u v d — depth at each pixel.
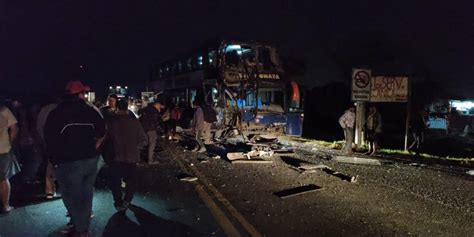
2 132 6.39
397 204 7.21
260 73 17.69
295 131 18.62
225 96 17.23
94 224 6.09
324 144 16.14
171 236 5.61
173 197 7.67
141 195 7.81
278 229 5.89
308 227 5.98
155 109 11.41
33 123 8.64
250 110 17.53
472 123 21.80
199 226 6.02
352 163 11.47
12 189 8.05
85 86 5.45
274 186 8.56
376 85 13.70
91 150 5.27
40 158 8.84
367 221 6.27
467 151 16.33
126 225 6.05
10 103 8.60
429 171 10.24
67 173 5.14
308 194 7.91
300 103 18.81
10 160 6.62
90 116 5.30
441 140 19.22
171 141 17.62
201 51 19.06
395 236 5.64
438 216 6.53
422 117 13.84
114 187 6.71
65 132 5.12
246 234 5.69
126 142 6.69
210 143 15.84
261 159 11.91
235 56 17.61
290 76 18.45
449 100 25.02
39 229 5.84
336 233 5.73
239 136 17.58
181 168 10.71
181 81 22.41
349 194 7.89
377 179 9.25
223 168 10.66
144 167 10.87
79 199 5.23
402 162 11.72
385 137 20.50
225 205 7.13
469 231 5.85
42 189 8.09
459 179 9.30
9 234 5.62
